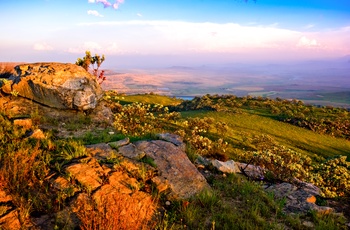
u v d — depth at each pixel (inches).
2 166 297.1
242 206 330.6
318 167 687.1
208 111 5442.9
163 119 1057.5
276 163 462.9
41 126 497.4
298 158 621.3
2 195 256.1
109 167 341.1
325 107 6692.9
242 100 6820.9
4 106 561.9
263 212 317.1
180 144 467.5
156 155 392.8
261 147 1967.3
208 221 290.0
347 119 5388.8
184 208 300.0
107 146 401.1
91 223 227.5
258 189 383.2
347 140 4335.6
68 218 245.3
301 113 5526.6
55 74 634.2
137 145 414.9
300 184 436.5
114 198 258.7
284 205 351.6
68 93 621.3
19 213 238.2
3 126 429.7
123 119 724.0
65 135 478.6
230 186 382.9
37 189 276.4
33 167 297.7
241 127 4397.1
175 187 341.1
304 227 298.8
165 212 289.9
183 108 6486.2
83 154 358.3
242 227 278.4
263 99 7126.0
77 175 302.0
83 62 829.8
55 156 341.1
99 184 301.4
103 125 611.2
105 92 904.3
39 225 235.1
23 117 511.5
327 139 4227.4
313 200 373.1
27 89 621.0
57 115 593.3
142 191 319.0
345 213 349.7
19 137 392.5
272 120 4862.2
